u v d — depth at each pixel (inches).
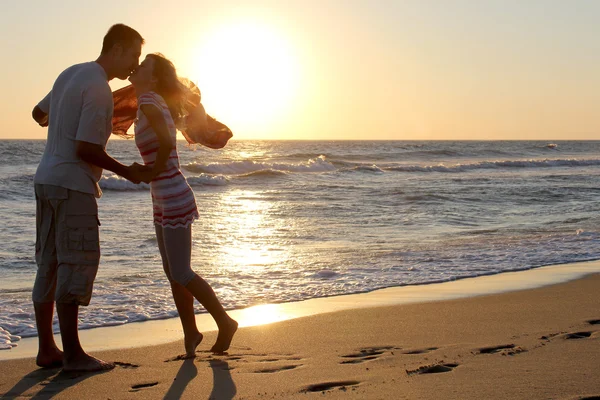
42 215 141.3
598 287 249.9
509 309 207.2
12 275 281.4
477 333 172.1
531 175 1160.8
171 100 149.3
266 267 301.9
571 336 164.9
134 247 358.0
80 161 137.9
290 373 133.6
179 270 147.9
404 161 1675.7
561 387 117.3
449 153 1943.9
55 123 138.3
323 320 195.0
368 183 919.7
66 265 137.6
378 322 190.9
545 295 232.8
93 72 137.3
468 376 126.2
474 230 445.4
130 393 122.6
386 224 480.7
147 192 722.8
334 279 273.3
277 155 1914.4
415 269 296.2
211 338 174.7
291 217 523.8
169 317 205.2
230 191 788.6
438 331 176.6
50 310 145.4
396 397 113.9
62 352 148.0
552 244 370.6
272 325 187.9
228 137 165.6
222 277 276.2
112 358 152.3
